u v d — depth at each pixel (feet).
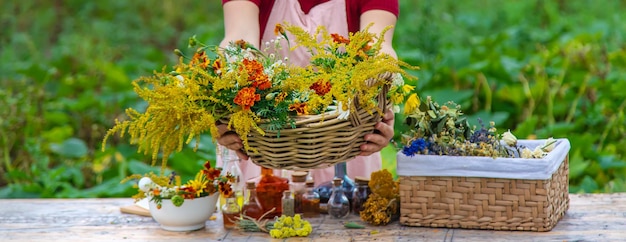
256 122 7.42
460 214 8.20
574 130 15.30
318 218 8.80
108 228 8.65
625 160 14.55
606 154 13.70
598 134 14.94
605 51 17.25
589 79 16.11
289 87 7.39
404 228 8.33
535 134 14.80
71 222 8.89
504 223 8.11
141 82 18.02
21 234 8.48
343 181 9.12
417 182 8.27
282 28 7.83
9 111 15.72
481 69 16.07
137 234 8.43
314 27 9.06
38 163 14.66
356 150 7.84
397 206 8.58
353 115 7.39
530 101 15.94
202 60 7.61
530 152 8.20
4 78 19.99
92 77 18.06
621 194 9.49
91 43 24.08
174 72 7.66
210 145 13.78
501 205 8.08
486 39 18.61
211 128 7.31
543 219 8.00
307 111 7.41
